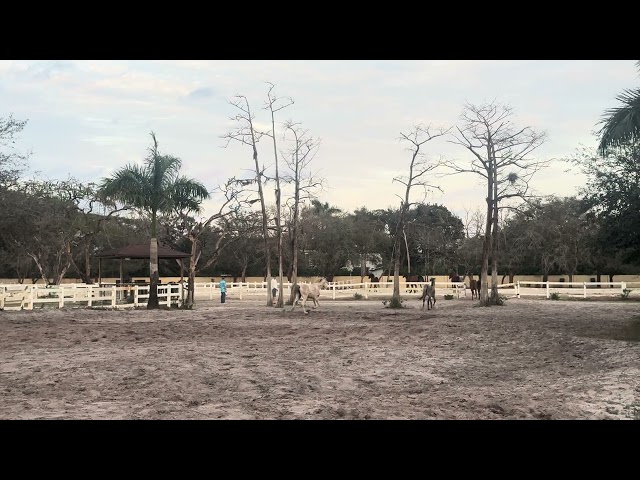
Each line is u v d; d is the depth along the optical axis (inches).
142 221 2440.9
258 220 2151.8
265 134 1749.5
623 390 483.2
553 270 2694.4
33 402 432.5
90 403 430.6
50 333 903.7
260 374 560.4
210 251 2741.1
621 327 944.9
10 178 1391.5
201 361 637.3
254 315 1273.4
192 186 1455.5
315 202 3228.3
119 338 850.8
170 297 1545.3
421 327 1008.2
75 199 1927.9
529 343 793.6
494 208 1537.9
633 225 885.8
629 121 745.6
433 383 532.4
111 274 2701.8
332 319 1178.0
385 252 3095.5
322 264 2923.2
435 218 3021.7
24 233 1443.2
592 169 932.0
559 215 2373.3
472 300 1813.5
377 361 655.8
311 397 462.9
